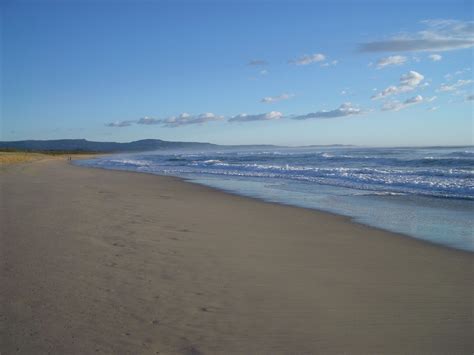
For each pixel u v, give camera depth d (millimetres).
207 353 3744
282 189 19328
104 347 3764
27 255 6473
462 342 4059
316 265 6633
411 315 4672
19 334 3953
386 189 18188
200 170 35781
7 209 10953
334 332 4215
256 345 3914
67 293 4984
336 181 22438
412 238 8914
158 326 4223
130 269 5980
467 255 7469
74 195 14672
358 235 9188
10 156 57938
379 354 3818
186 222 10078
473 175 22562
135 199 14453
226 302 4914
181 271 6008
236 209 12836
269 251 7457
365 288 5559
